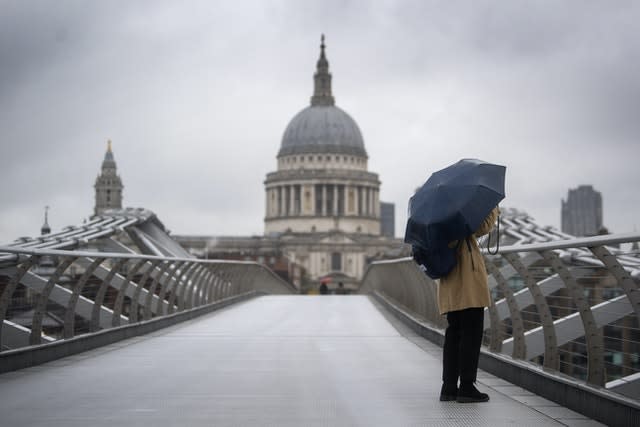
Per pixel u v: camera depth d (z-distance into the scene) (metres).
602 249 9.16
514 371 12.55
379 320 28.97
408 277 27.72
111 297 30.77
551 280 14.47
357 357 16.67
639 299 8.98
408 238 10.55
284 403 10.93
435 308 21.41
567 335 14.13
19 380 13.12
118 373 14.00
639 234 8.38
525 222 43.62
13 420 9.73
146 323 22.92
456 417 9.91
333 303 43.28
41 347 15.21
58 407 10.60
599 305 10.91
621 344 10.61
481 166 10.55
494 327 14.48
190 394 11.70
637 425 8.55
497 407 10.55
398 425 9.42
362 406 10.69
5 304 14.01
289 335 22.33
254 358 16.44
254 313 33.62
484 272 10.55
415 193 10.78
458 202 10.20
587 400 9.86
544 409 10.37
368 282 66.38
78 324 24.20
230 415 10.05
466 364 10.77
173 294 27.25
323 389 12.20
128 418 9.85
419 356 16.84
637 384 9.96
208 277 34.59
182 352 17.58
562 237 38.44
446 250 10.33
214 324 26.92
